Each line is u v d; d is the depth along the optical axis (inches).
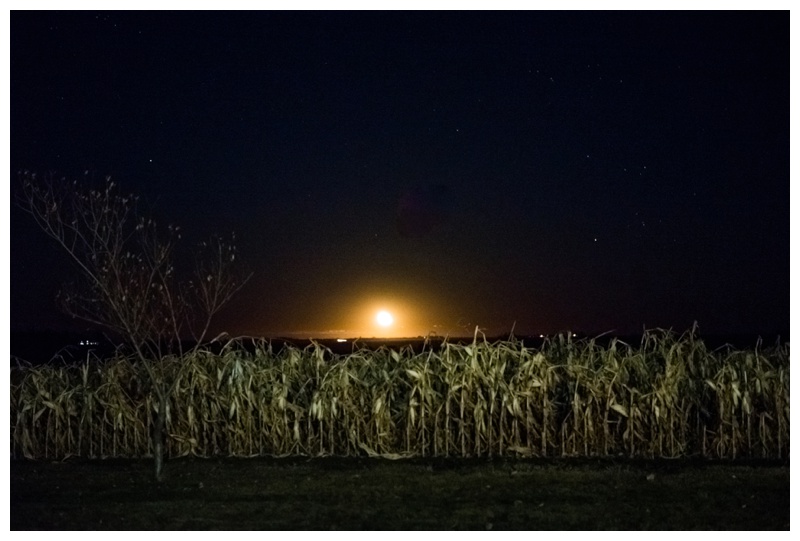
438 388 522.6
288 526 358.3
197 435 521.3
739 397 502.9
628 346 524.1
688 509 379.2
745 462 484.1
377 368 529.7
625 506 384.2
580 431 510.0
